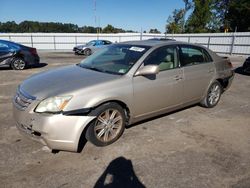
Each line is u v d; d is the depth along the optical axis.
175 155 3.48
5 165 3.12
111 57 4.37
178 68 4.53
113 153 3.48
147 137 4.02
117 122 3.77
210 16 46.22
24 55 11.55
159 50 4.30
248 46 25.02
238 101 6.36
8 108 5.33
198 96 5.14
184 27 52.19
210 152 3.59
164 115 5.04
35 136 3.22
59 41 36.28
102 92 3.44
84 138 3.74
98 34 36.62
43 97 3.19
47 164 3.17
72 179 2.88
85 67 4.34
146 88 3.96
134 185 2.80
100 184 2.80
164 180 2.91
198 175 3.02
